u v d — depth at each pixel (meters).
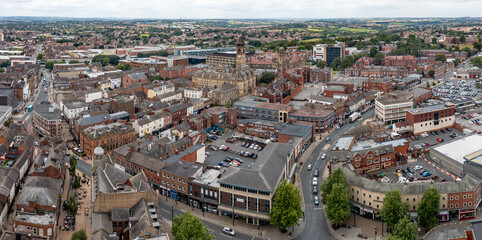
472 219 173.38
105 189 167.12
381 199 172.38
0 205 163.62
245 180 172.88
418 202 170.00
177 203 190.62
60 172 189.25
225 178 176.50
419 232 164.38
